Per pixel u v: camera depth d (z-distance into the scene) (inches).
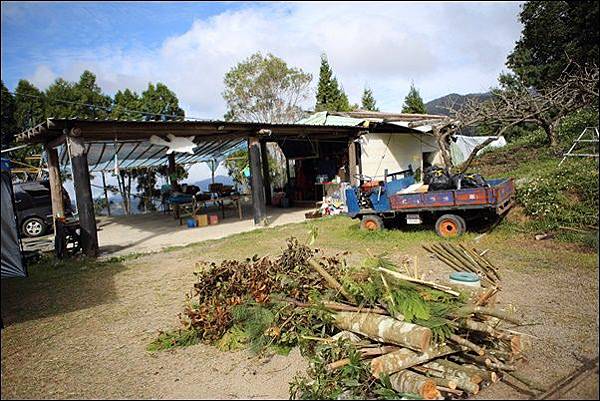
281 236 374.9
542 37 414.6
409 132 652.1
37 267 314.5
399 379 118.3
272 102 1057.5
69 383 135.1
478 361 123.6
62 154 471.5
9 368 148.1
